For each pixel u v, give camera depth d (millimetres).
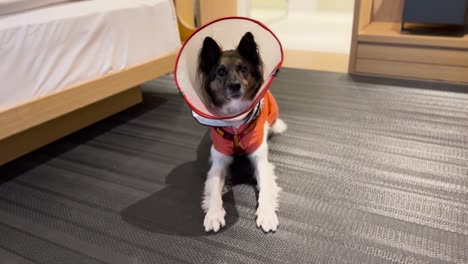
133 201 1495
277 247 1217
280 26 4730
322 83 2725
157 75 2244
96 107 2191
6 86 1505
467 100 2322
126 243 1269
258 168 1518
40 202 1515
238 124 1423
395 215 1343
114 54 1958
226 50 1529
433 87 2561
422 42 2602
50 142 1967
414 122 2059
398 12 3068
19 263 1200
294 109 2287
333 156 1752
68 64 1729
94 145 1975
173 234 1300
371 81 2732
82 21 1772
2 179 1690
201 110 1351
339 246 1210
